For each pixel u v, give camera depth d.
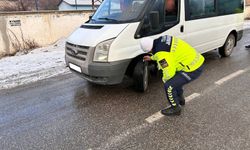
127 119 3.40
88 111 3.68
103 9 4.84
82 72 4.10
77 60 4.11
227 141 2.77
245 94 4.09
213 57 6.82
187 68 3.23
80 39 4.09
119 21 4.10
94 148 2.75
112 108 3.76
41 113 3.67
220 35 6.17
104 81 3.94
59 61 6.98
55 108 3.83
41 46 9.62
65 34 10.40
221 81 4.76
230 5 6.35
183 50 3.18
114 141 2.88
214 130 3.01
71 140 2.93
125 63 3.95
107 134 3.03
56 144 2.86
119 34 3.82
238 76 5.03
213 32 5.85
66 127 3.24
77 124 3.30
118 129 3.14
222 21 6.10
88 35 4.04
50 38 9.89
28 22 9.03
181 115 3.44
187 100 3.93
